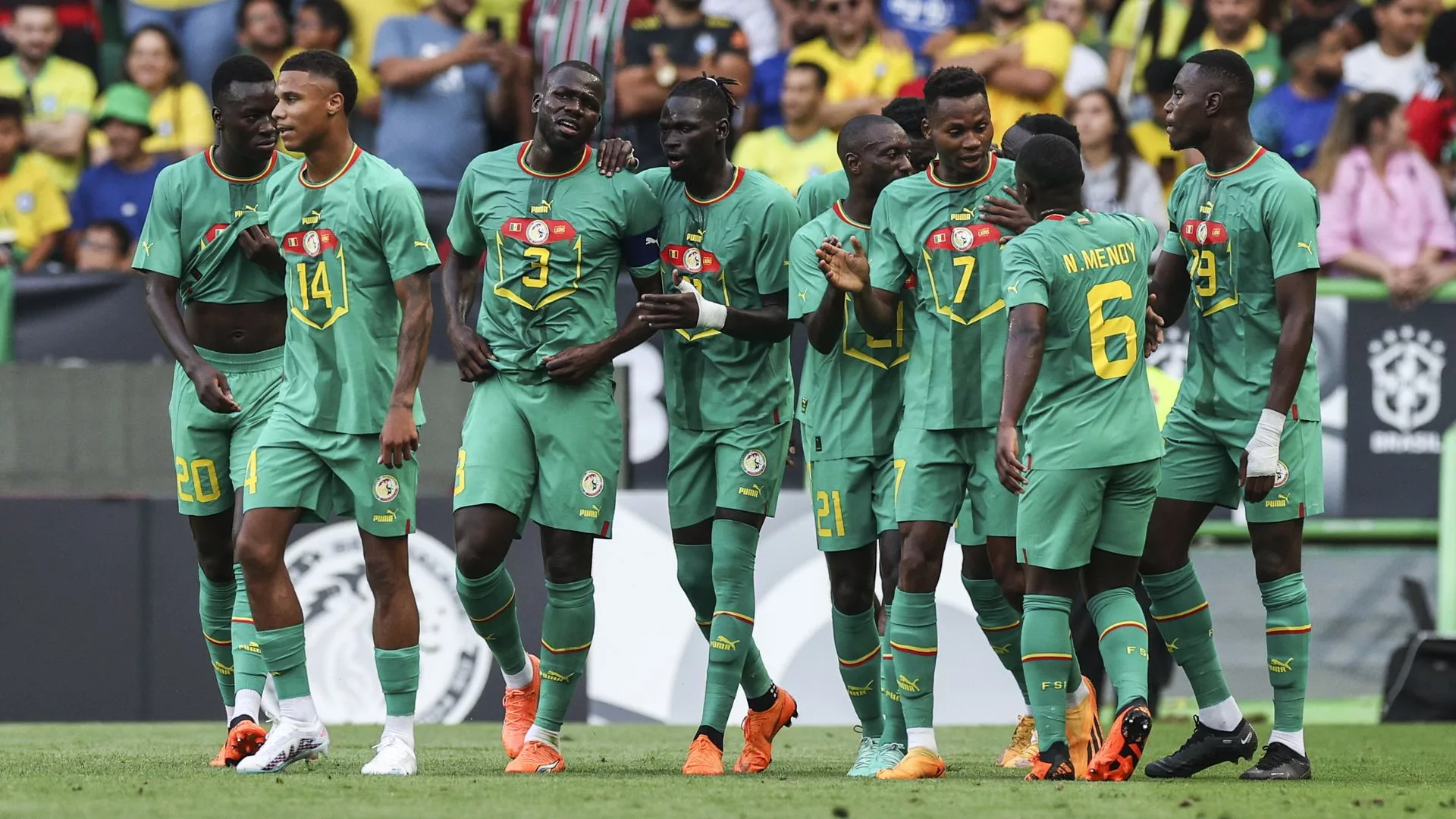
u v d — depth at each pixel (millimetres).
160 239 21328
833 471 21750
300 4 42406
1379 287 39000
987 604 22312
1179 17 42375
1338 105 41906
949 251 20406
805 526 32469
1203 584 36250
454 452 32438
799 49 41969
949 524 20375
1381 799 16750
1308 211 19734
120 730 28953
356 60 42500
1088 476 18625
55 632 31547
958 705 32375
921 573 20125
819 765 23047
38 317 35094
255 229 21297
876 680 22188
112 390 32500
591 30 40156
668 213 21922
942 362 20359
